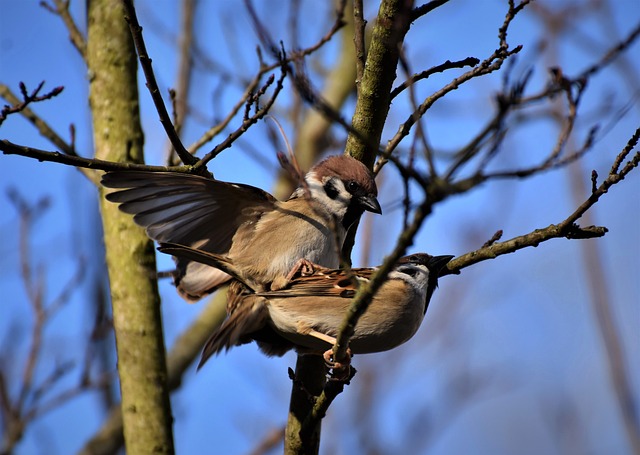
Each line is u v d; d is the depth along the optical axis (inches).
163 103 309.1
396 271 365.4
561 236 329.4
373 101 353.1
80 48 424.8
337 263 392.2
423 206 219.3
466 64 328.8
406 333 360.5
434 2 334.3
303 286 356.5
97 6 416.8
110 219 396.5
